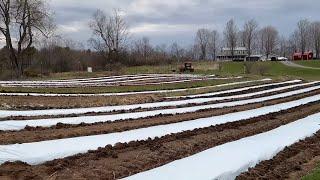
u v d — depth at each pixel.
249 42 118.31
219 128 16.28
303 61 97.25
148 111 20.62
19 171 9.52
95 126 15.84
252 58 112.81
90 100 24.02
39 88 31.48
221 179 9.88
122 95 27.91
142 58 80.19
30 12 54.69
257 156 11.81
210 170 10.21
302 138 15.20
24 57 62.25
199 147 13.01
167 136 14.25
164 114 19.81
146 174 9.69
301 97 30.30
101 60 76.62
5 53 60.47
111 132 14.59
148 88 33.75
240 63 88.81
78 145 12.13
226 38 126.12
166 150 12.31
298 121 18.89
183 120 18.02
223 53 125.62
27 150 11.16
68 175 9.47
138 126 16.00
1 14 53.16
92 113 19.34
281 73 66.00
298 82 43.22
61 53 68.81
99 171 9.88
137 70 65.00
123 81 43.62
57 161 10.57
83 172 9.74
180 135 14.48
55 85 36.47
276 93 32.91
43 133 13.93
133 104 23.30
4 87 31.62
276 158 12.36
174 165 10.55
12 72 50.53
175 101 25.31
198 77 49.47
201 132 15.31
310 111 22.62
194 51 118.88
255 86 37.50
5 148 11.21
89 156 11.20
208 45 119.88
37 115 17.89
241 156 11.72
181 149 12.57
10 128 14.61
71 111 19.55
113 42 80.31
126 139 13.47
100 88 32.88
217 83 39.19
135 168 10.38
